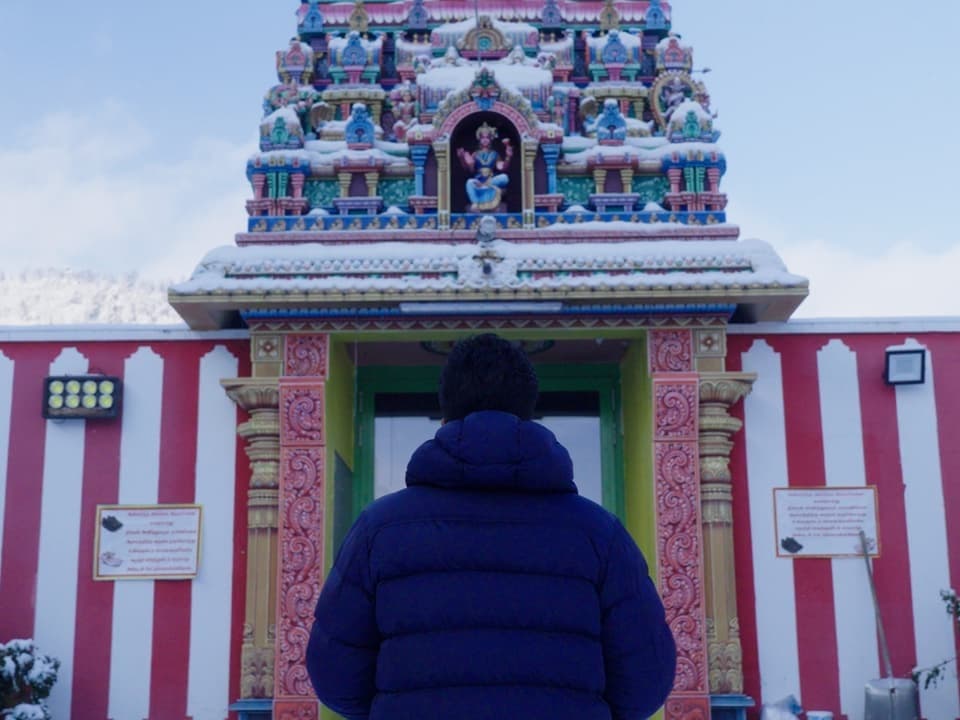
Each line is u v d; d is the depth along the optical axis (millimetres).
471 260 7379
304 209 8094
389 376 8961
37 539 7621
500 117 8141
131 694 7410
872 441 7734
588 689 2426
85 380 7727
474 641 2402
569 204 8172
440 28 8938
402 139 8484
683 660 7074
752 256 7500
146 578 7562
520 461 2549
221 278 7336
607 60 8742
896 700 7133
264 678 7180
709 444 7438
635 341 8023
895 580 7535
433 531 2496
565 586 2473
